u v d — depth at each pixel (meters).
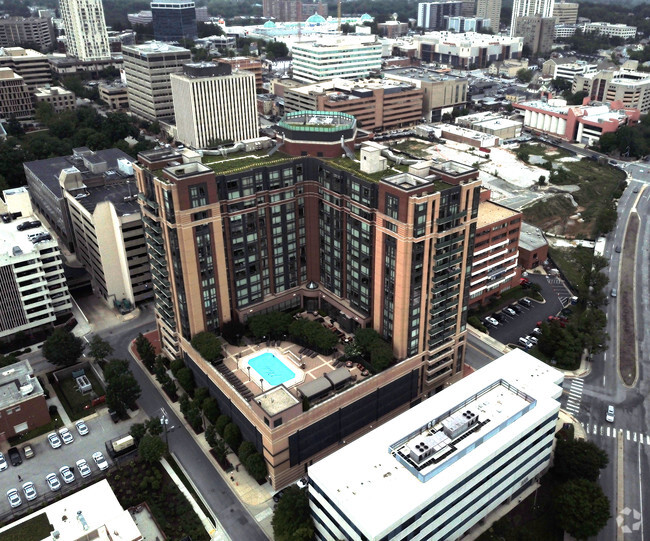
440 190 130.88
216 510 124.94
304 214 161.88
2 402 143.12
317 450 134.12
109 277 195.38
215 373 141.25
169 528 119.94
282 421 122.31
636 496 128.00
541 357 173.25
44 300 180.88
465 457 111.88
